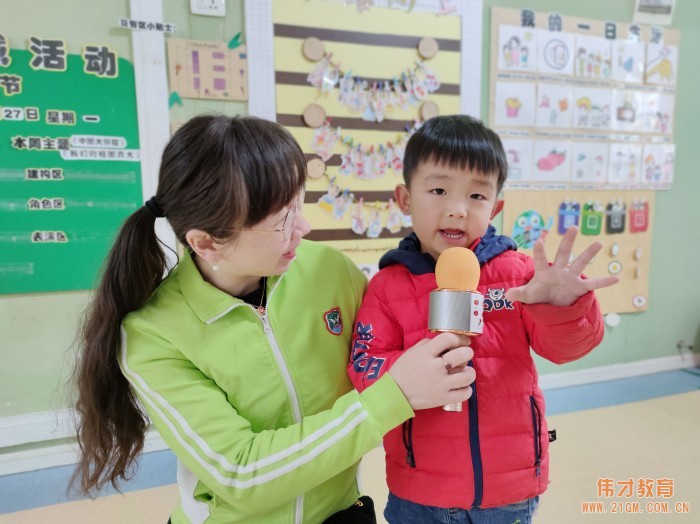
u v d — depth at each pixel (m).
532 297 0.61
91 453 0.69
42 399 1.61
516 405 0.73
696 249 2.45
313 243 0.82
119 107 1.58
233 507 0.65
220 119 0.60
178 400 0.60
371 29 1.78
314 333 0.72
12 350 1.57
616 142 2.22
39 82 1.50
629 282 2.34
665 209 2.36
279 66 1.69
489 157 0.73
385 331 0.74
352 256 1.86
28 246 1.55
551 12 2.04
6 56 1.47
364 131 1.82
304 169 0.60
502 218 2.07
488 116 2.00
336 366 0.73
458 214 0.72
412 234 0.86
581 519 1.28
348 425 0.56
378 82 1.81
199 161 0.56
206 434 0.59
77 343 0.72
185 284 0.67
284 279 0.73
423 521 0.77
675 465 1.53
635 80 2.22
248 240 0.58
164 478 1.51
